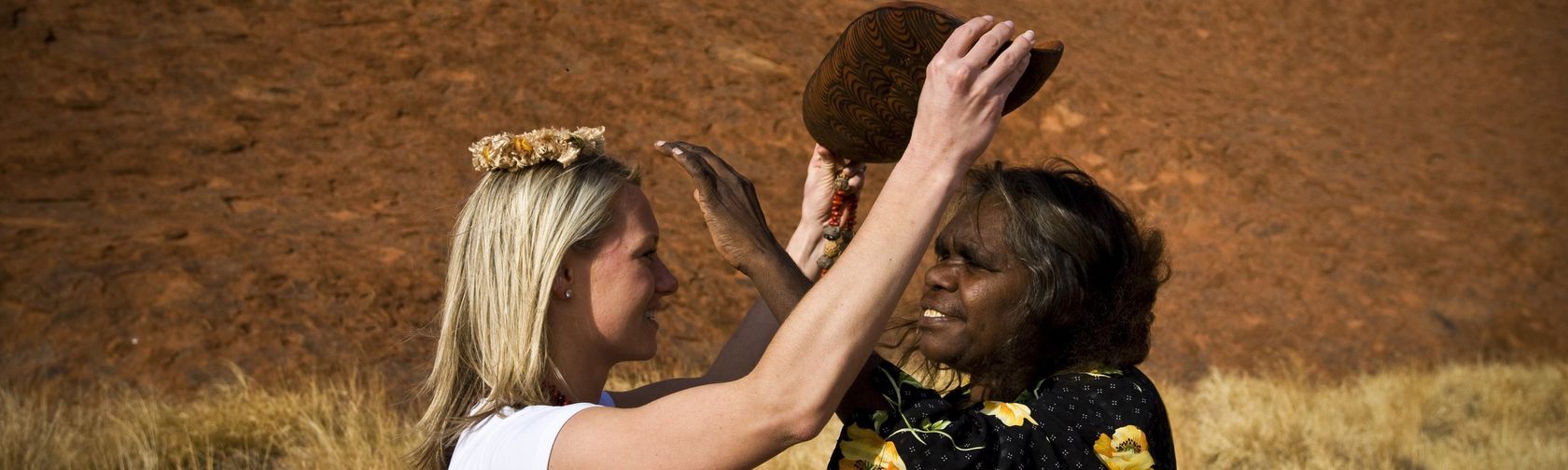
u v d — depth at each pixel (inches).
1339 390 306.2
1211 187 460.1
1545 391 293.9
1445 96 638.5
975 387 66.5
